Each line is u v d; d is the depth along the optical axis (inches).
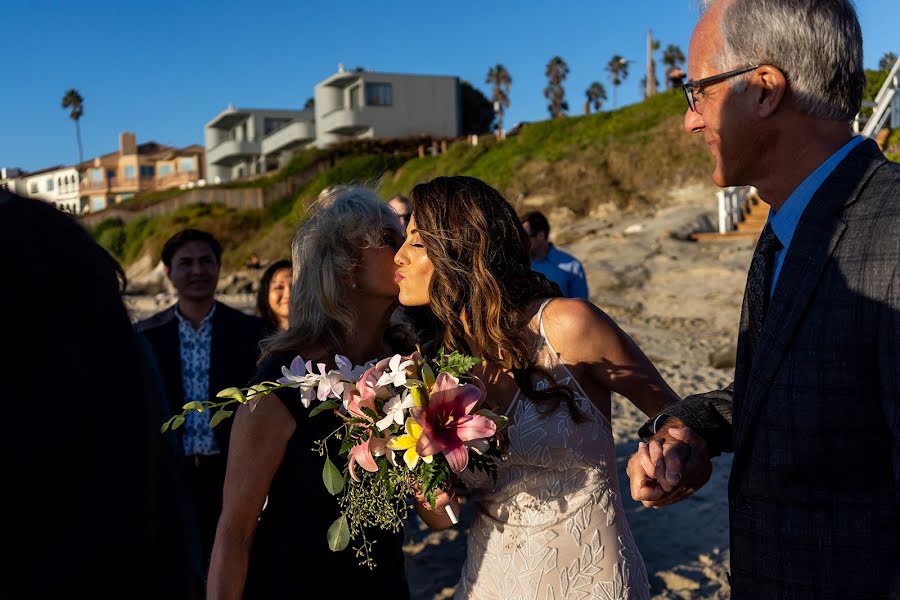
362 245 86.6
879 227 57.1
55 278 41.3
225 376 158.2
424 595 170.6
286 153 2351.1
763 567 62.2
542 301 82.0
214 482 153.7
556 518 79.0
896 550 55.6
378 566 85.1
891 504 56.5
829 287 58.6
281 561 81.2
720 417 75.0
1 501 37.9
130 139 3250.5
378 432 73.2
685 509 211.8
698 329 523.8
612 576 79.0
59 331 40.6
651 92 1553.9
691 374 391.2
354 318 87.6
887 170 59.9
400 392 74.8
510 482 80.7
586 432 79.8
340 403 78.5
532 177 997.8
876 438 56.9
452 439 71.6
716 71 65.0
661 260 644.1
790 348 60.1
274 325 174.9
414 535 202.7
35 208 42.4
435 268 81.6
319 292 86.2
